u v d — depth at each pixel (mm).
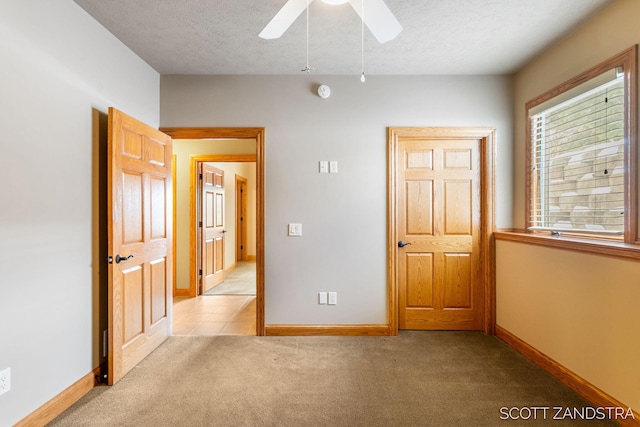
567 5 2041
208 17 2170
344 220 3100
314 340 2969
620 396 1807
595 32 2168
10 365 1605
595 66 2158
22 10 1668
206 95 3086
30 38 1716
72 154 2012
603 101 2143
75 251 2035
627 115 1944
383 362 2531
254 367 2451
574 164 2402
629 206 1923
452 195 3189
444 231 3195
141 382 2234
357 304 3102
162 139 2883
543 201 2730
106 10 2096
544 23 2242
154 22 2230
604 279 1904
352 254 3102
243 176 7949
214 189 5262
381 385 2195
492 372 2371
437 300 3213
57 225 1892
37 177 1759
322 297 3088
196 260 4676
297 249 3092
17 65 1644
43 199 1795
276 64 2883
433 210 3193
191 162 4656
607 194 2113
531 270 2570
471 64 2883
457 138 3145
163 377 2303
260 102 3090
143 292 2584
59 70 1907
